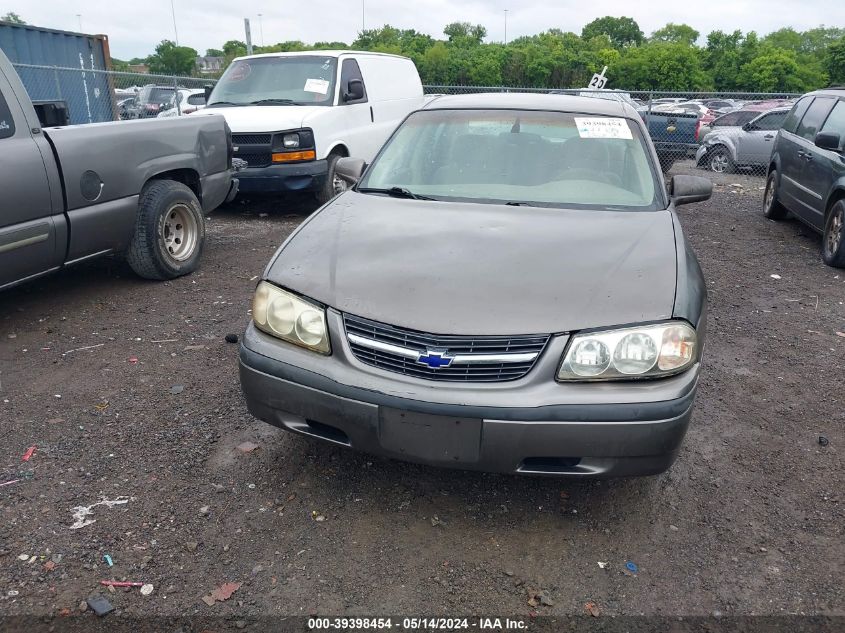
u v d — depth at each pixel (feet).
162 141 18.79
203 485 10.37
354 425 8.96
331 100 30.37
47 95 45.50
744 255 25.16
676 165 54.80
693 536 9.59
